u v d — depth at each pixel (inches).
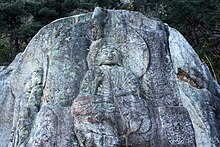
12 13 432.8
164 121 218.8
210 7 446.6
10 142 224.8
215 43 461.7
